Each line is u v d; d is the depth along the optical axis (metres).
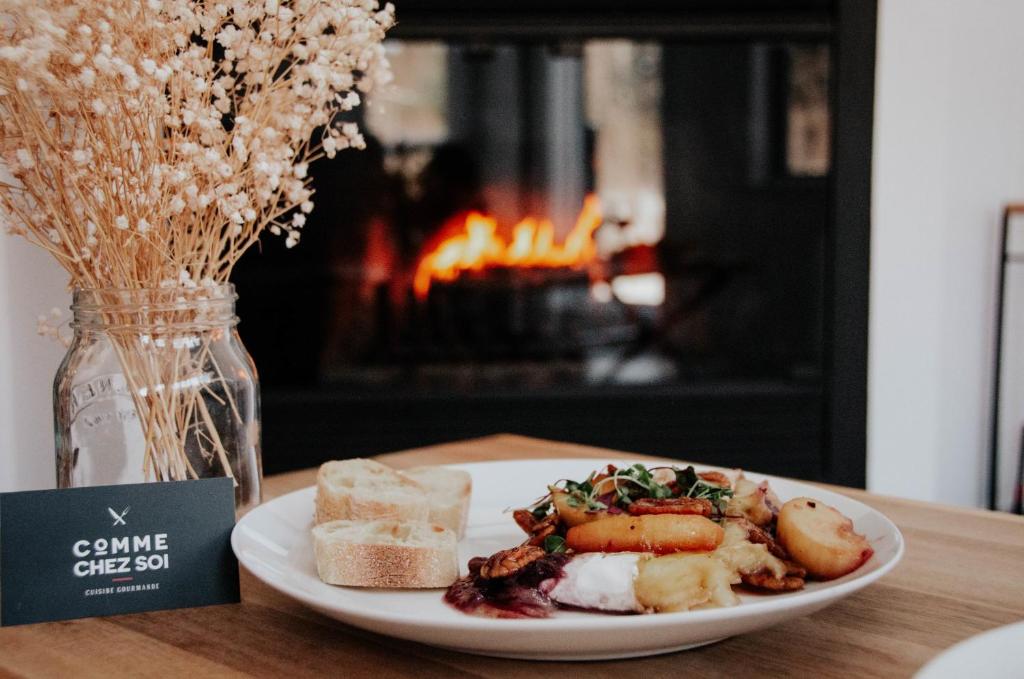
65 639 0.69
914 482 1.96
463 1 1.86
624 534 0.69
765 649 0.66
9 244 1.25
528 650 0.64
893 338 1.93
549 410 1.95
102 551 0.71
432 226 2.06
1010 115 2.06
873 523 0.74
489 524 0.83
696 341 2.09
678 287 2.09
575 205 2.07
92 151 0.71
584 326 2.09
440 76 2.03
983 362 2.12
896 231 1.91
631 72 2.05
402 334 2.07
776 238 2.07
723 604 0.66
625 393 1.95
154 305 0.73
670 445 1.96
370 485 0.80
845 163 1.91
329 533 0.73
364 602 0.70
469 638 0.63
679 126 2.06
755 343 2.09
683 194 2.07
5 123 0.72
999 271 2.08
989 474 2.13
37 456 1.30
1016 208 2.00
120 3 0.69
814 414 1.96
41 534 0.71
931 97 1.88
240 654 0.67
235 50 0.74
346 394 1.95
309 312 2.05
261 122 0.76
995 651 0.58
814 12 1.89
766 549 0.70
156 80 0.70
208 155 0.70
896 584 0.73
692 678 0.64
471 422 1.95
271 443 1.92
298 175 0.76
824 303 1.98
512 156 2.06
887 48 1.87
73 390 0.74
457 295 2.07
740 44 1.93
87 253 0.74
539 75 2.04
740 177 2.06
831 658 0.66
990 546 0.79
